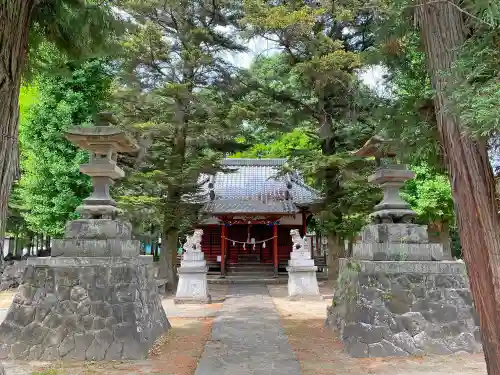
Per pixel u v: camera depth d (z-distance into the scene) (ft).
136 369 19.67
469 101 9.11
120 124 45.39
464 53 10.02
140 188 54.08
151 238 73.26
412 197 51.24
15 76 12.19
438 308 22.95
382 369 19.36
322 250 94.63
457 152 10.33
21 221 67.82
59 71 17.84
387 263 23.79
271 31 49.65
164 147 56.24
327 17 53.11
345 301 26.27
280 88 62.44
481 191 9.97
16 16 12.16
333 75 49.34
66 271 22.82
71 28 15.66
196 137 57.41
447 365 19.97
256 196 76.69
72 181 47.88
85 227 24.21
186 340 26.00
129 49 47.62
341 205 54.39
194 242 44.78
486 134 9.09
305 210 73.77
